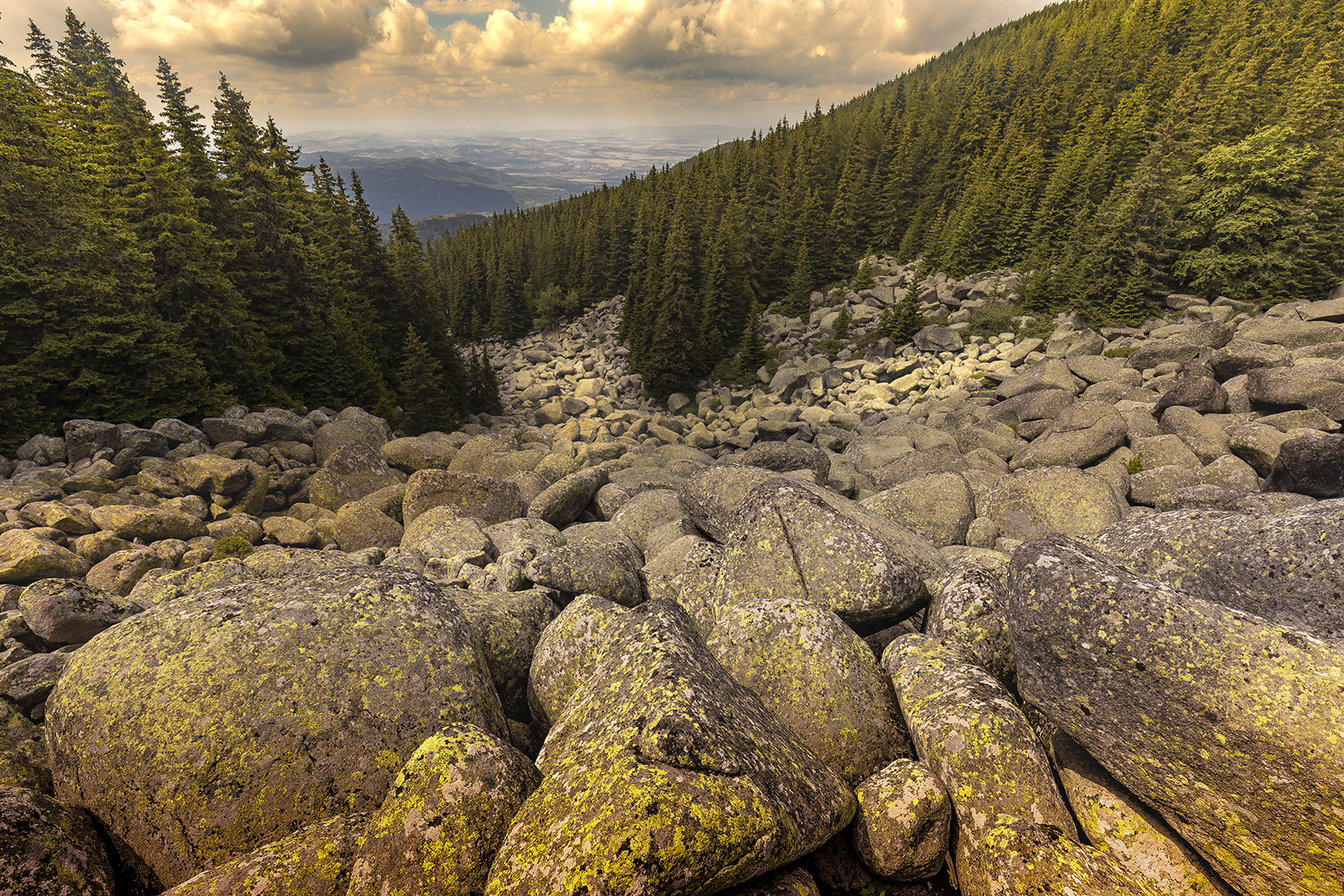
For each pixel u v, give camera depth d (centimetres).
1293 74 5834
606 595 959
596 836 378
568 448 3419
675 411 5781
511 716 760
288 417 2703
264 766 514
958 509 1355
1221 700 419
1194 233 4566
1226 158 4531
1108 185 5950
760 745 481
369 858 423
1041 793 484
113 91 5166
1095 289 4809
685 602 979
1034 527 1323
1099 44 9362
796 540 885
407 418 3894
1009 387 3747
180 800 499
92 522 1483
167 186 2705
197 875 449
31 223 2225
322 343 3509
